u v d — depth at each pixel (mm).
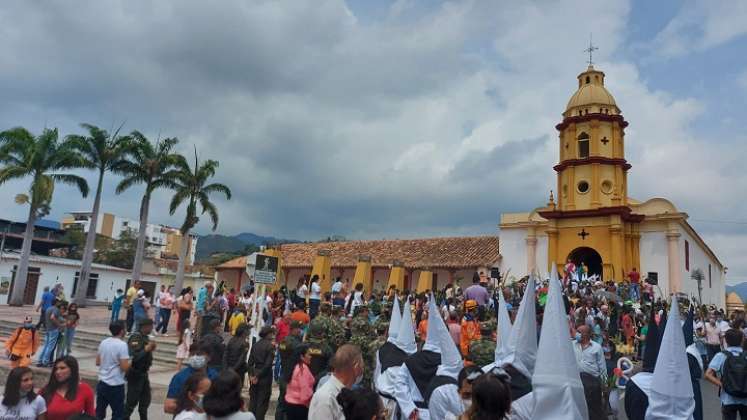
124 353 7938
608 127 32188
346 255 37625
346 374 4953
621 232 29766
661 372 4793
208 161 32344
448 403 5043
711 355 15320
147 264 54469
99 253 54375
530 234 32719
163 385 12602
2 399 5457
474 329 13016
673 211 29688
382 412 4191
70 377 5969
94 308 31922
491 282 27484
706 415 11156
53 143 31734
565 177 32531
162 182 31766
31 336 12172
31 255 39438
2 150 31469
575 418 3980
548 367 4160
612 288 22484
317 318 10266
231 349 9055
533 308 5059
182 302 17094
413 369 6062
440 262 33188
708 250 36500
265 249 25969
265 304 16781
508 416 4195
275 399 11352
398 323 7695
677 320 4871
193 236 86438
